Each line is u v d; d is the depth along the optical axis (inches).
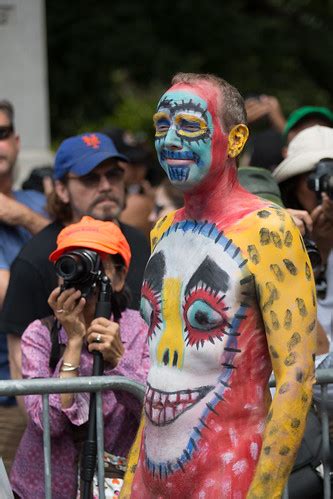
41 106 741.9
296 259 248.4
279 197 385.4
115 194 424.2
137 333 343.0
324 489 317.1
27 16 730.8
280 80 1721.2
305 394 245.6
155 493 259.1
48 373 339.9
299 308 246.8
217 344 248.5
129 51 1590.8
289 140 524.7
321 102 1702.8
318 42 1795.0
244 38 1697.8
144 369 335.6
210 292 249.3
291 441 244.1
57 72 1593.3
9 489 316.5
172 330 256.2
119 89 1593.3
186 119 251.6
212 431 249.9
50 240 397.1
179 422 252.4
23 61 733.3
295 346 245.6
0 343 446.6
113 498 319.0
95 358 327.6
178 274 256.4
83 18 1612.9
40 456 330.6
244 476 248.2
